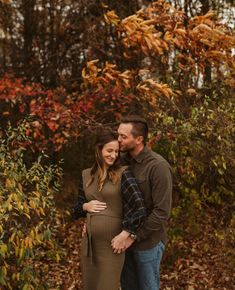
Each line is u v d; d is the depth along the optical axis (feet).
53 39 27.14
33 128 19.04
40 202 12.09
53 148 21.34
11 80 21.99
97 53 24.07
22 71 27.37
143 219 10.73
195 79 16.69
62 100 19.10
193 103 16.34
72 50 26.55
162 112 15.34
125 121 11.22
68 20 25.94
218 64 15.75
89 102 18.25
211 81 16.49
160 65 18.12
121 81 17.28
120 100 17.79
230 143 15.19
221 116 14.82
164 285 16.84
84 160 26.11
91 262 11.00
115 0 22.34
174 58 16.98
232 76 16.01
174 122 15.15
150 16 15.76
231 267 16.35
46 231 11.57
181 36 15.10
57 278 16.16
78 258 18.58
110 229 10.85
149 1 22.06
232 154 15.16
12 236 10.83
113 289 10.85
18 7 27.45
